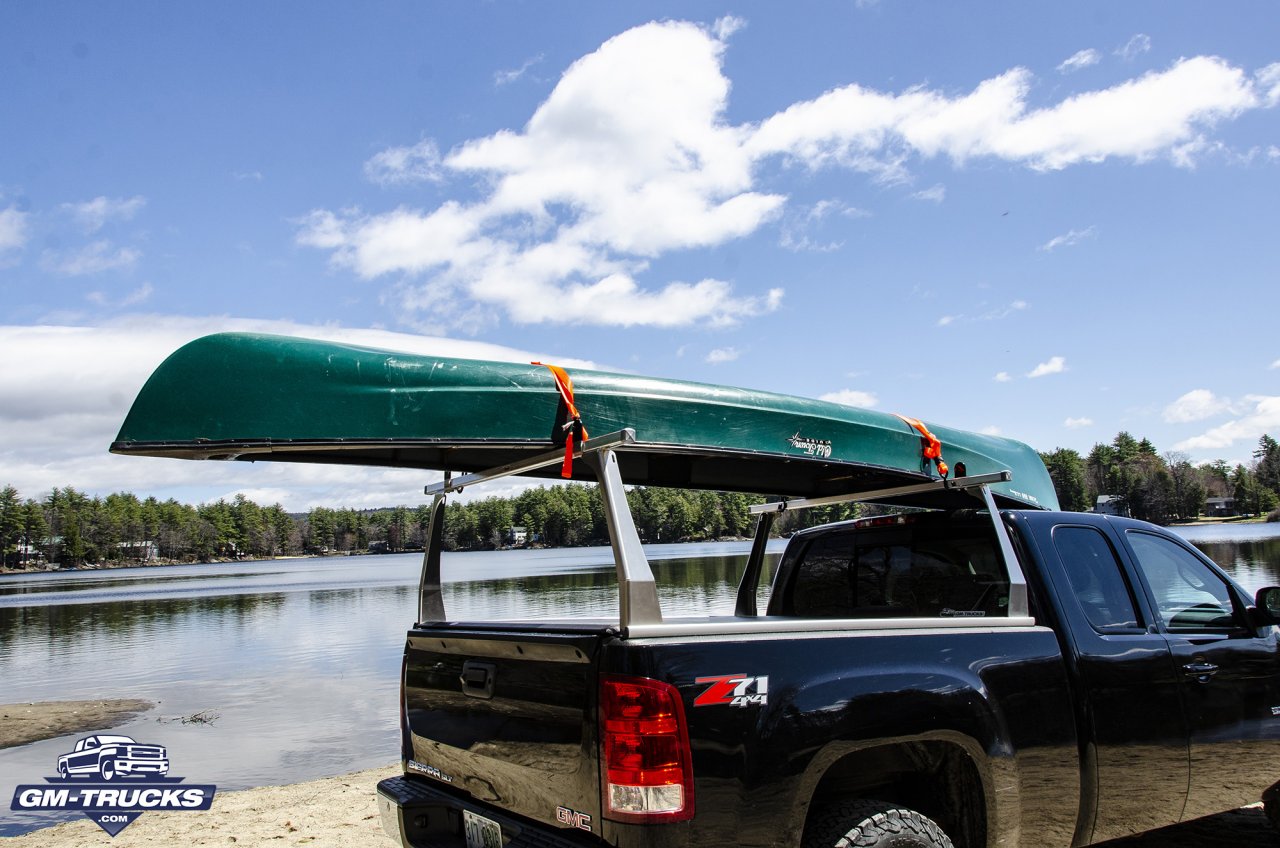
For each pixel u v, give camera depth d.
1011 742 3.25
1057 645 3.54
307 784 7.49
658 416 3.21
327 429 2.74
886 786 3.38
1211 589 4.32
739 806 2.59
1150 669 3.77
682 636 2.64
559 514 183.62
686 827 2.50
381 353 2.89
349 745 10.36
